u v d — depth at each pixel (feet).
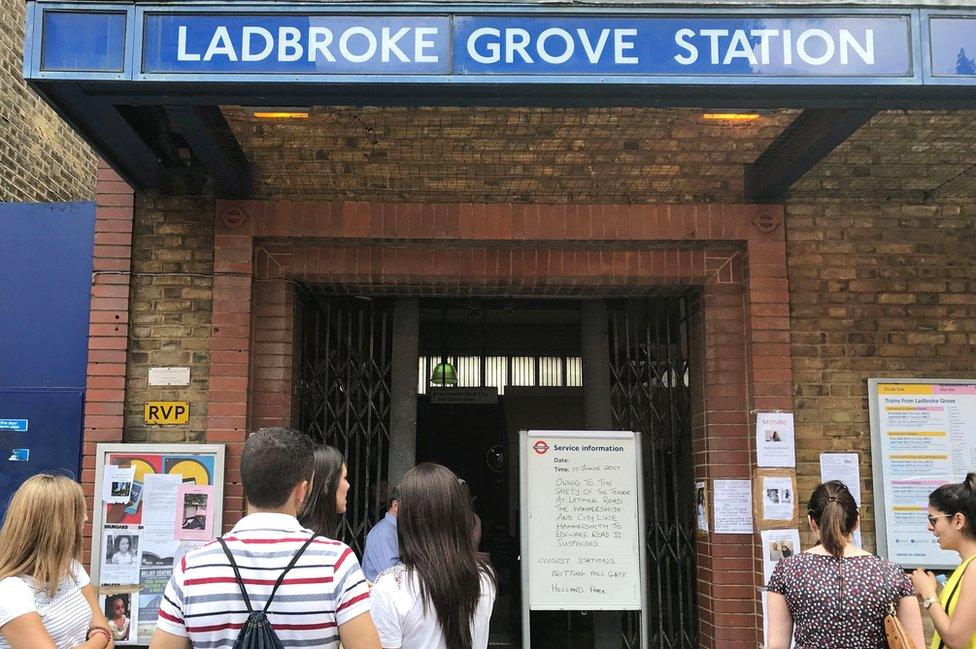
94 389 17.95
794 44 13.01
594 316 21.83
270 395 18.44
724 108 13.70
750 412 18.54
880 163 17.94
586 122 16.42
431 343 32.83
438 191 18.85
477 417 32.81
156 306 18.37
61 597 11.22
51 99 13.58
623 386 21.71
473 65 12.92
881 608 11.09
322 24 12.95
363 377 21.36
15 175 24.77
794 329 18.81
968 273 19.25
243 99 13.41
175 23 12.90
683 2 13.01
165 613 7.77
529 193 19.01
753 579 18.21
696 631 20.17
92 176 30.60
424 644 9.48
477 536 14.11
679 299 21.45
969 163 17.88
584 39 12.98
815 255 19.08
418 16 12.98
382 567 14.25
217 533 17.17
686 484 20.84
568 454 19.24
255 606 7.63
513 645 25.05
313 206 18.53
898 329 18.95
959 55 13.05
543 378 33.53
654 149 17.65
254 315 18.56
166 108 13.98
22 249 19.03
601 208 18.81
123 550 17.15
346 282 19.15
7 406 18.38
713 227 18.85
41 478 11.42
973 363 18.98
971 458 18.43
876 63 13.00
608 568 18.80
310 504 11.46
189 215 18.65
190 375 18.16
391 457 21.09
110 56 12.80
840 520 11.59
